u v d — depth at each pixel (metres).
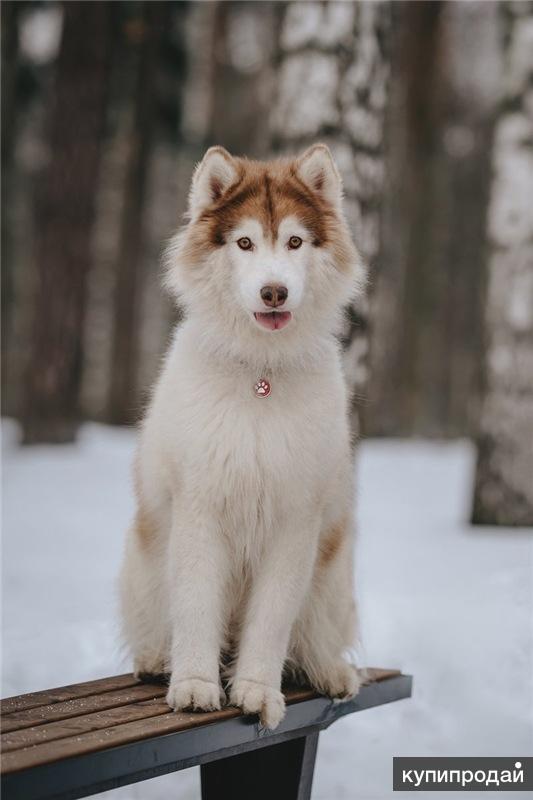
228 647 4.12
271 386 3.81
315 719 3.94
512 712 5.17
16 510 9.76
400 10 19.58
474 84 24.16
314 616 4.18
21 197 27.20
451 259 27.27
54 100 14.68
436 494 12.60
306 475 3.81
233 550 3.97
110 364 22.83
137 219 20.48
